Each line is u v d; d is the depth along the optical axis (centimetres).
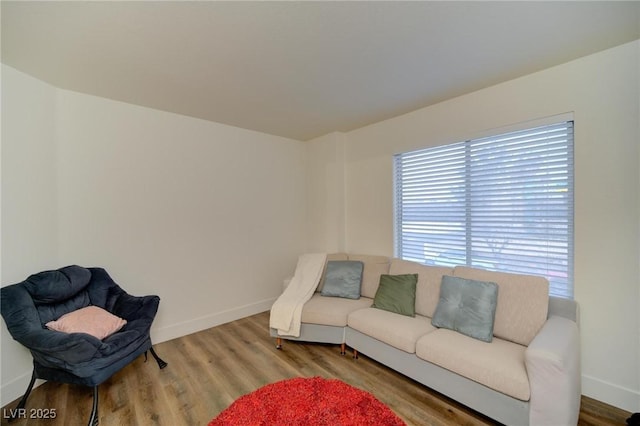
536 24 164
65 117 244
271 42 179
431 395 203
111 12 150
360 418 164
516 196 240
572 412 151
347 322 261
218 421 164
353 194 379
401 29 167
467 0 144
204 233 330
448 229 288
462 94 264
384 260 313
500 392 164
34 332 175
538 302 199
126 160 276
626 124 186
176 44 180
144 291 288
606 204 194
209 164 334
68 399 202
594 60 196
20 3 142
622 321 189
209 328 331
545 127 224
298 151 427
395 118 325
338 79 231
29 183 219
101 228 262
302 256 349
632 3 146
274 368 241
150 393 208
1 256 201
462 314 214
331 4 146
